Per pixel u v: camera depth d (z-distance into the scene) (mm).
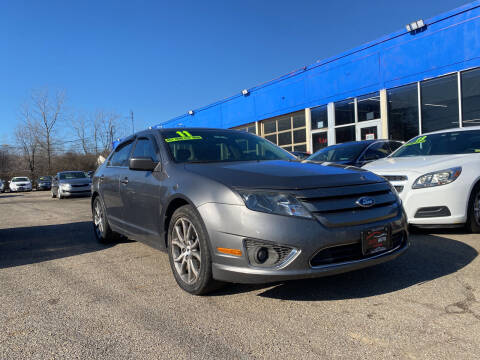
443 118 10531
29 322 2652
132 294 3156
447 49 10258
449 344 2150
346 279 3275
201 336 2363
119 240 5402
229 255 2688
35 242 5656
